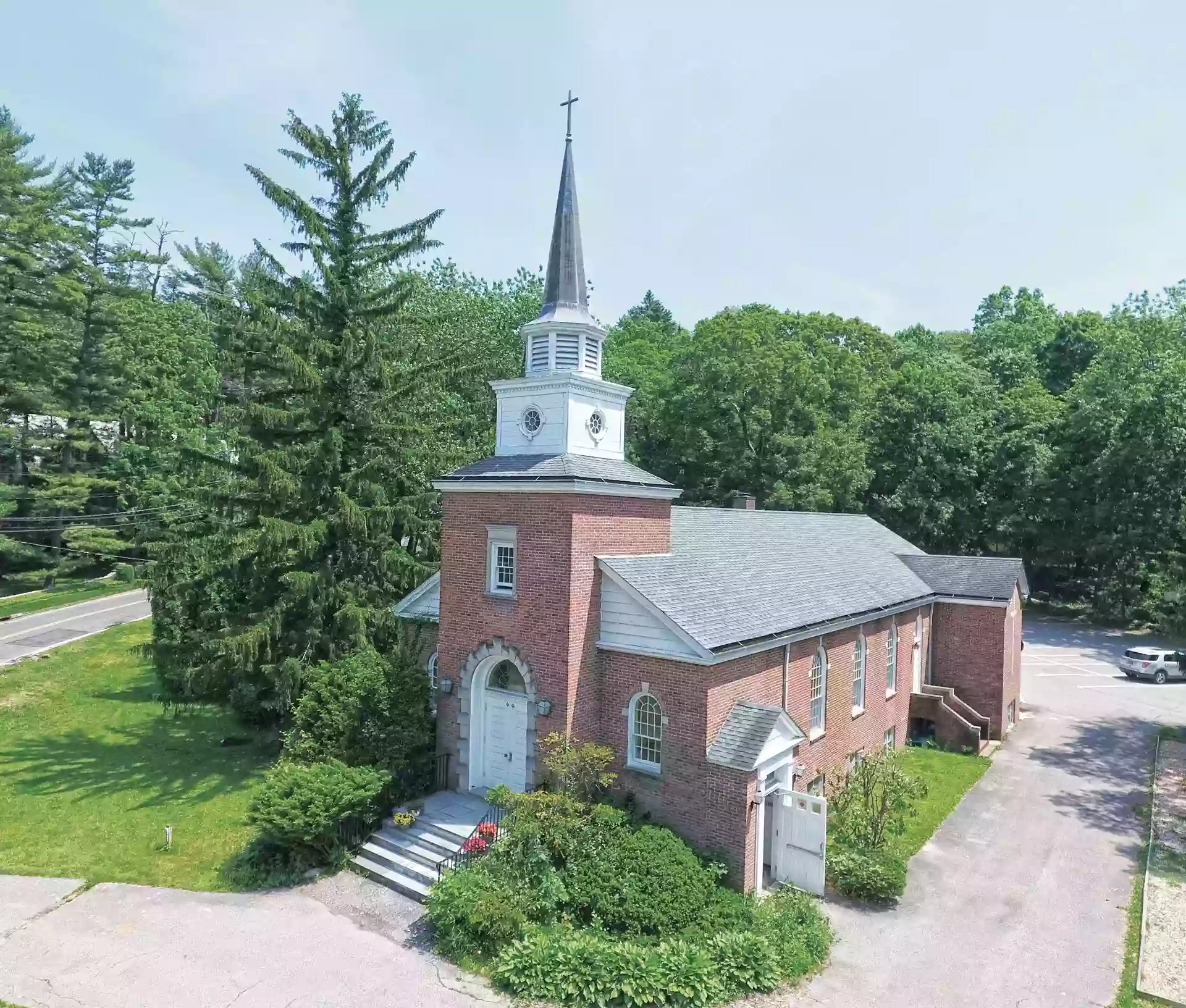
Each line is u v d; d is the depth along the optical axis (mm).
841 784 22922
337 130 24031
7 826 20141
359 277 25000
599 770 17391
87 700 31062
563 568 18172
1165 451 50469
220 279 69250
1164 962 14766
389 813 19422
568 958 13711
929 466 56875
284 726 25672
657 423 58375
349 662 20922
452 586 20688
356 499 23672
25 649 38281
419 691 20844
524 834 15914
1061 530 56250
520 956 13969
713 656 16672
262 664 23094
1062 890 17578
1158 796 23438
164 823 20391
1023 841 20156
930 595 30047
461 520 20484
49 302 49531
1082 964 14695
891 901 16953
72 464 53406
